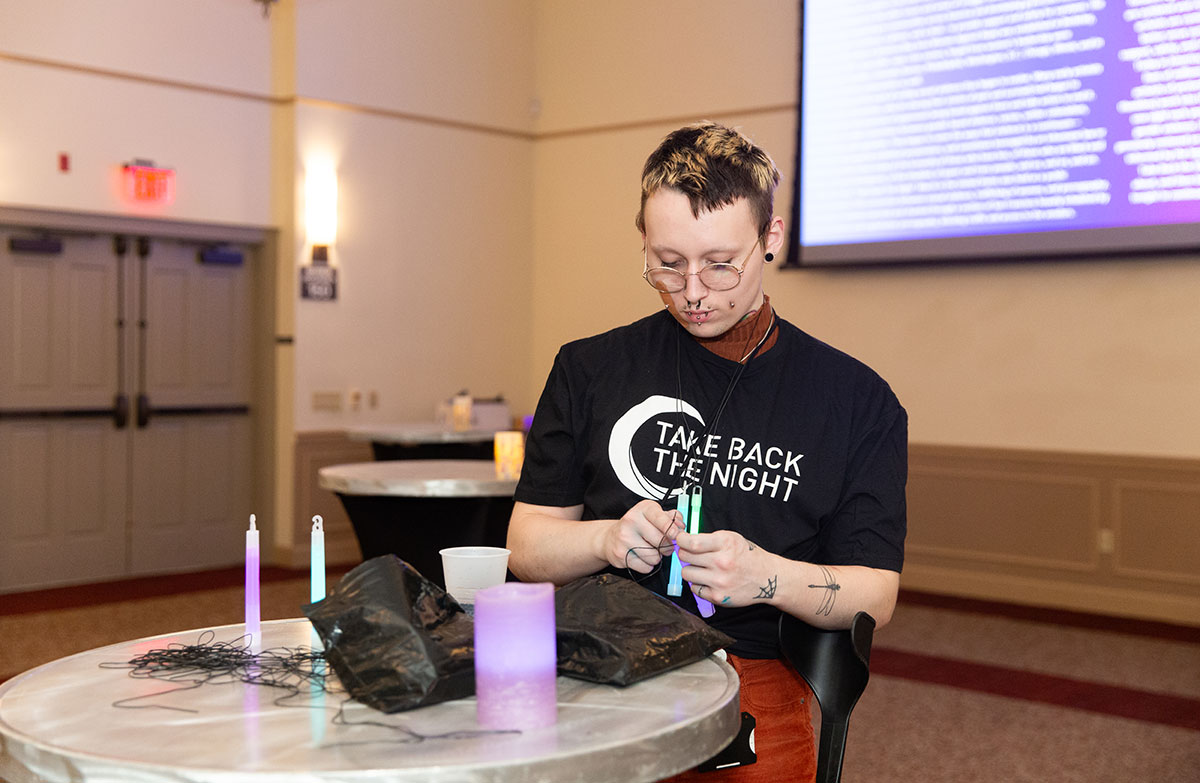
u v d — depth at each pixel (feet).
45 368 20.53
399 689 3.75
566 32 26.63
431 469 14.43
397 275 24.56
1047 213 19.53
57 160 19.92
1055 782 11.09
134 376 21.63
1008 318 20.49
